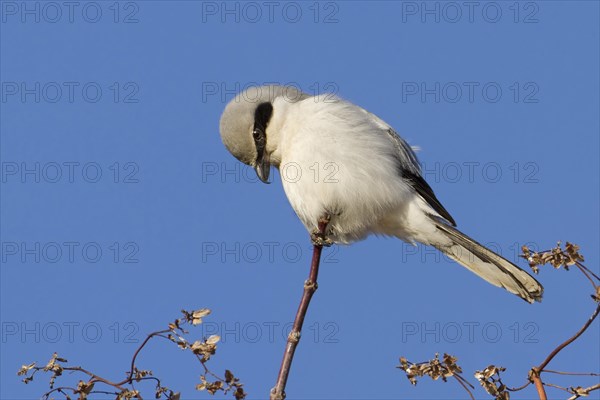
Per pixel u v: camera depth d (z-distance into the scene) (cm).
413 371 654
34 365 623
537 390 648
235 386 607
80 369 624
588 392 640
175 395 618
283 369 692
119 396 616
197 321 616
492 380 659
